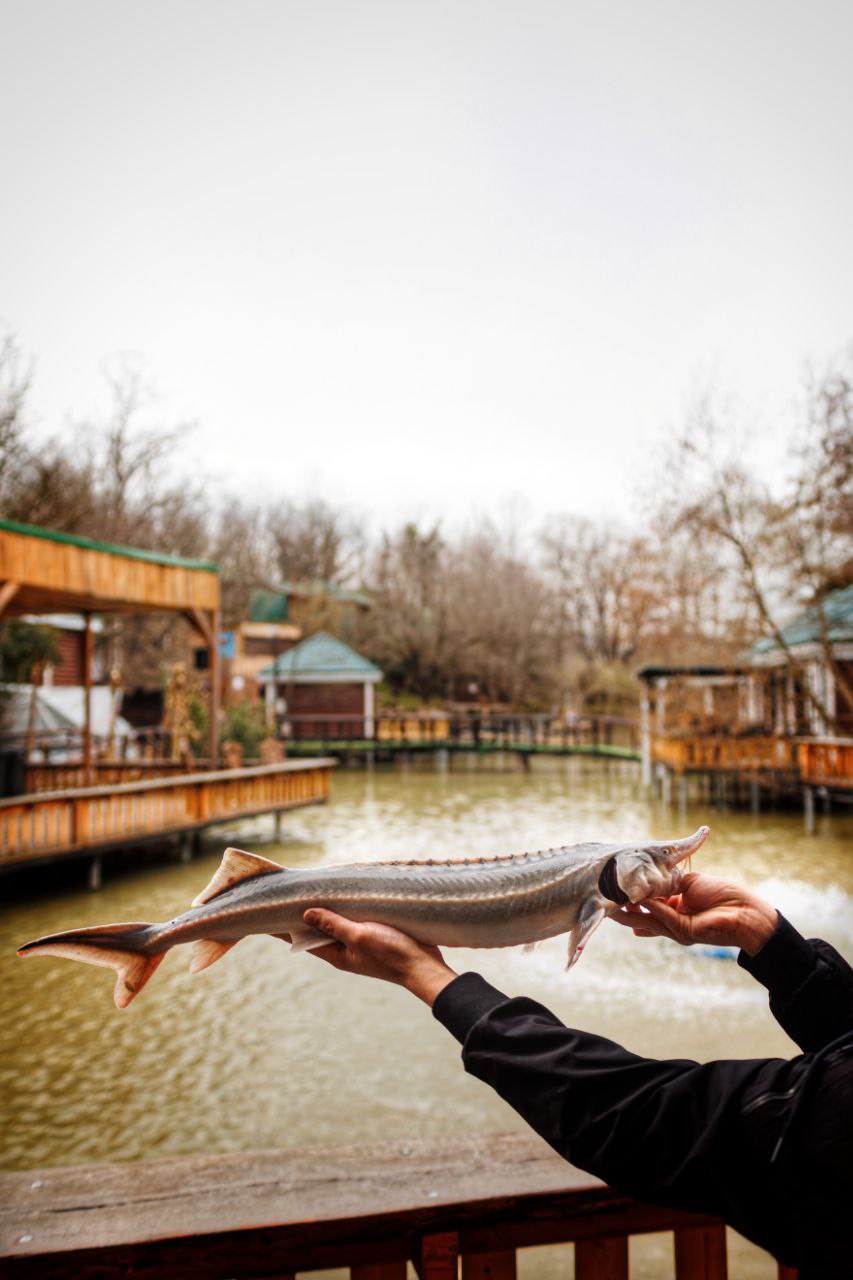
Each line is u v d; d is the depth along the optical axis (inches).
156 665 1622.8
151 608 719.1
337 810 1022.4
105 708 1131.3
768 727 1092.5
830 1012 52.0
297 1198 75.0
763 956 53.5
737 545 912.3
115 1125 280.7
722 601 961.5
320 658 1795.0
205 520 2193.7
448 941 55.4
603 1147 44.1
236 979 420.8
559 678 2290.8
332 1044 345.4
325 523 2960.1
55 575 585.6
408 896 56.2
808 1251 40.4
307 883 58.9
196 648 788.6
